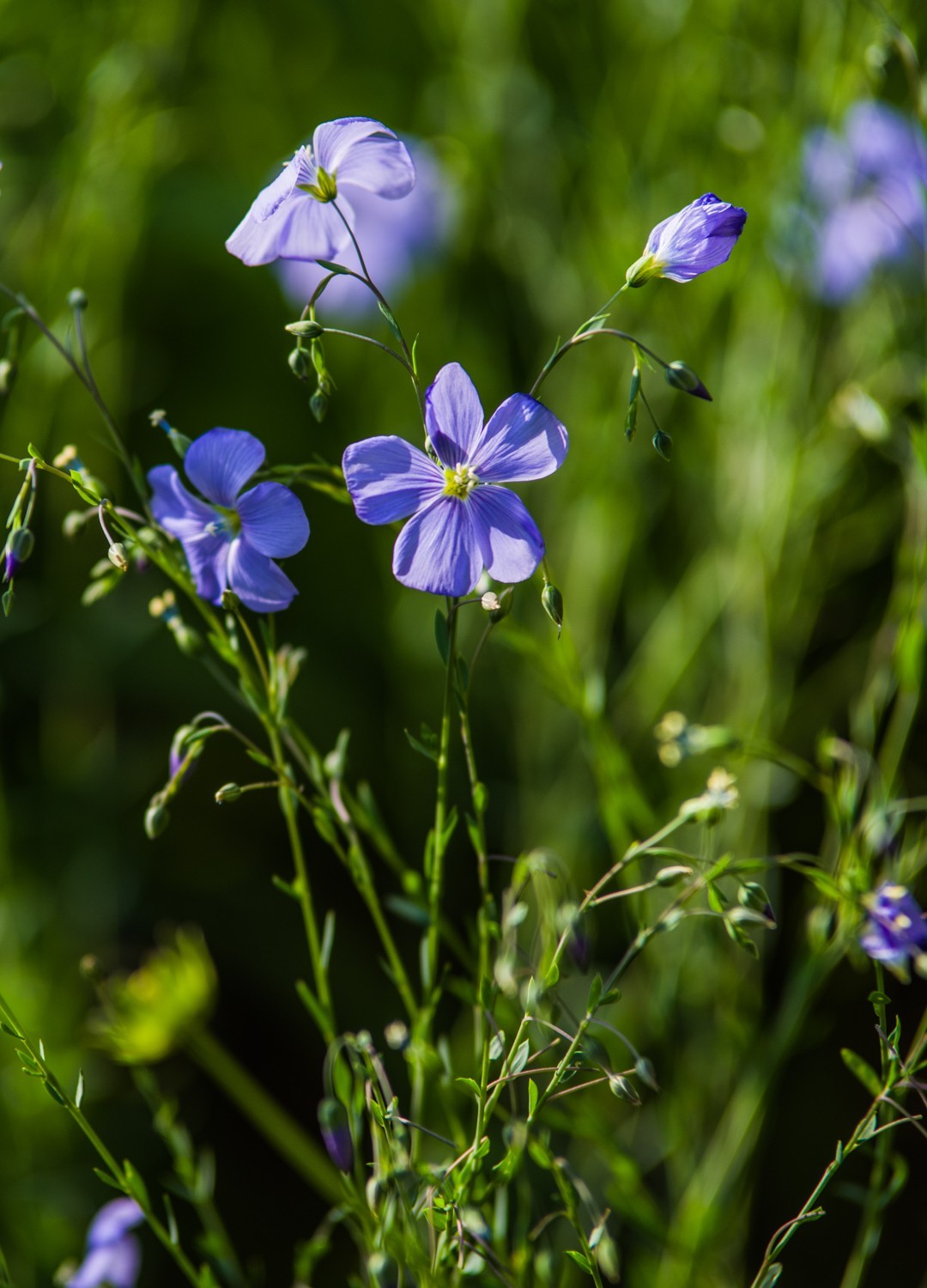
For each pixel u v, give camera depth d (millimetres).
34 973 698
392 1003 745
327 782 567
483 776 789
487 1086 499
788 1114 697
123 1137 697
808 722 724
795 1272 666
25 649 782
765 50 695
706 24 693
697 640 677
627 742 716
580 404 721
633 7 744
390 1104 500
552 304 770
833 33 653
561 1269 581
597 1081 498
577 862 665
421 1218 548
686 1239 583
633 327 702
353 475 478
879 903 525
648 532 753
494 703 783
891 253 662
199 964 604
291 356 487
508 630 562
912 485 619
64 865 760
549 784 715
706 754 620
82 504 788
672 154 737
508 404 477
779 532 659
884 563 760
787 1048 587
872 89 604
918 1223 679
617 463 700
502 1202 529
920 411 752
